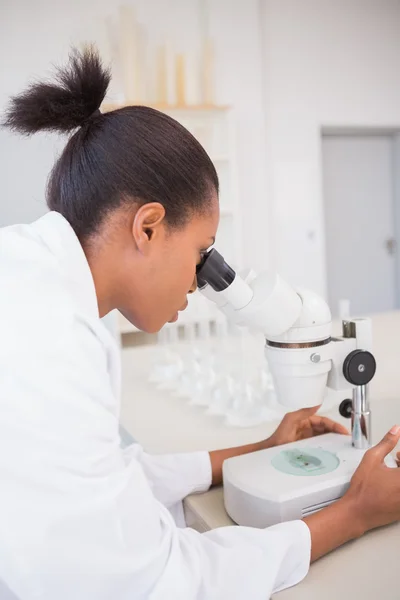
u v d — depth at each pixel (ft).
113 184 2.05
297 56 14.26
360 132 15.79
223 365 4.84
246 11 13.35
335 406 4.01
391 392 4.29
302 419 3.24
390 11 15.17
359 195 16.25
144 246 2.09
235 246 12.84
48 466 1.69
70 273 2.00
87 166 2.09
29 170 6.23
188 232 2.19
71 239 2.07
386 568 2.23
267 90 14.03
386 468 2.46
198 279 2.53
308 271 14.79
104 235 2.11
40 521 1.69
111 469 1.83
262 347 5.61
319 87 14.55
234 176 12.67
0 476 1.68
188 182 2.12
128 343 9.09
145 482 1.98
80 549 1.73
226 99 13.47
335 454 2.81
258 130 13.80
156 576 1.88
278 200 14.34
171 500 2.97
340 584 2.15
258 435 3.65
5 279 1.88
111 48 12.09
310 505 2.48
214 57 13.14
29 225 2.16
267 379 4.34
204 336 6.10
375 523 2.44
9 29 11.58
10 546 1.69
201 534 2.21
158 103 12.14
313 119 14.56
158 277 2.18
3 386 1.70
